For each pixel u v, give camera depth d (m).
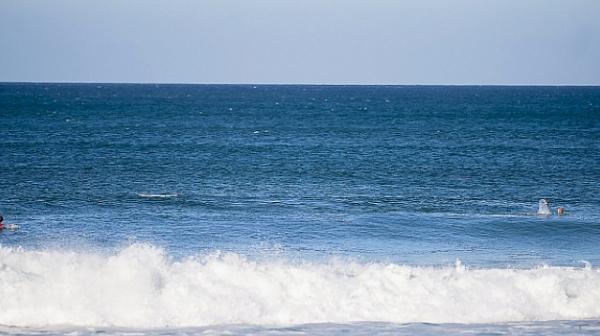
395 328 34.69
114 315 35.06
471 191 93.50
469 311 37.25
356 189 94.25
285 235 61.97
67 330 33.28
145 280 37.31
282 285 38.53
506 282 39.75
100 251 52.97
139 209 75.75
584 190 95.06
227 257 42.03
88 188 91.00
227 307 36.34
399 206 80.75
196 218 70.62
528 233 63.72
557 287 39.31
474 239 61.16
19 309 34.72
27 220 68.00
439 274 41.06
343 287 38.72
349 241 59.59
